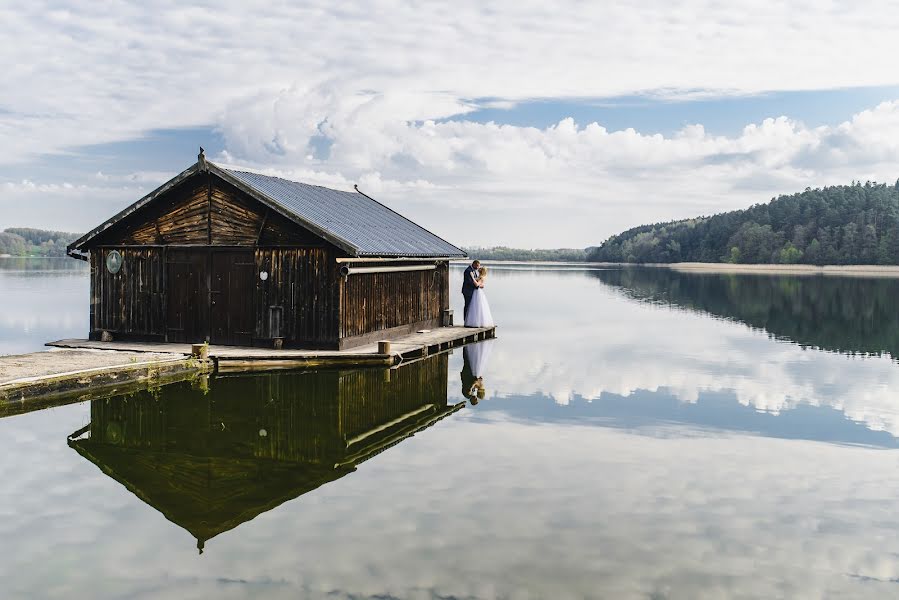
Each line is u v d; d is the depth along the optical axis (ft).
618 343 77.71
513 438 36.94
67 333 80.64
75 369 47.88
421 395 48.29
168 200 65.92
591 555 22.62
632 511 26.43
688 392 49.80
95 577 20.98
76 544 23.29
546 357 67.05
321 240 62.03
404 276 74.90
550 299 150.41
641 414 42.73
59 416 40.70
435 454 33.81
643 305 133.69
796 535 24.50
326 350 61.93
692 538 24.07
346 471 31.01
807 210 482.69
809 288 193.16
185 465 31.86
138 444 35.24
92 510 26.27
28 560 22.13
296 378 53.78
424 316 80.38
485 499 27.50
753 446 35.60
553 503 27.14
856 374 57.31
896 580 21.34
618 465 32.17
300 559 22.15
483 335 82.58
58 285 168.86
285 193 69.31
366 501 27.25
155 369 51.80
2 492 28.25
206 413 42.01
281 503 26.99
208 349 59.26
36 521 25.23
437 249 79.92
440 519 25.41
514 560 22.18
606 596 20.02
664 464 32.40
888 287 197.77
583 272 342.64
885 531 24.97
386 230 75.92
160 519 25.48
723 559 22.53
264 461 32.48
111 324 68.18
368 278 66.80
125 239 67.31
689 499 27.78
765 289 188.44
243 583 20.56
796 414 42.83
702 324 98.48
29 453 33.53
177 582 20.63
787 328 92.89
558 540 23.72
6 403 42.60
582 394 49.03
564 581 20.85
